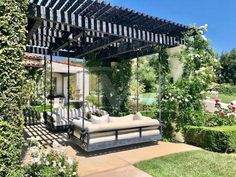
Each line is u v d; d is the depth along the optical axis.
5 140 3.21
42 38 7.89
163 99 7.44
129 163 4.97
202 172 4.40
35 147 4.07
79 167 4.72
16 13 3.30
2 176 3.18
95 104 11.99
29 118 9.27
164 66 7.73
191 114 6.98
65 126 8.05
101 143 5.58
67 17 5.22
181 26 6.66
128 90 10.69
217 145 5.80
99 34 7.02
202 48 7.41
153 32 6.69
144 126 6.29
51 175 3.36
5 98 3.21
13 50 3.27
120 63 10.52
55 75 19.20
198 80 7.10
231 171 4.44
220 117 6.94
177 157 5.30
